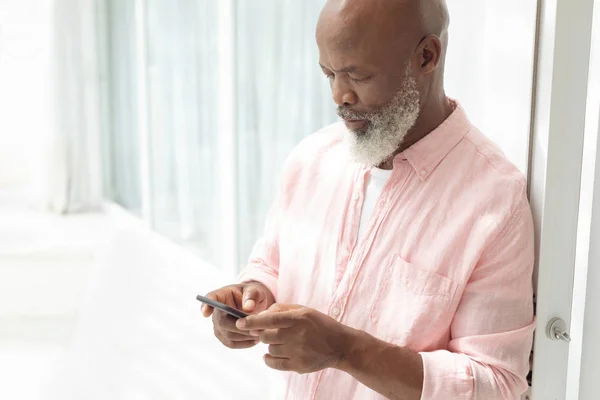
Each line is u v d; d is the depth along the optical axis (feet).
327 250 3.87
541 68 3.57
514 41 3.76
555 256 3.65
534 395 3.76
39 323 10.78
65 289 12.46
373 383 3.32
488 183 3.44
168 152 14.70
